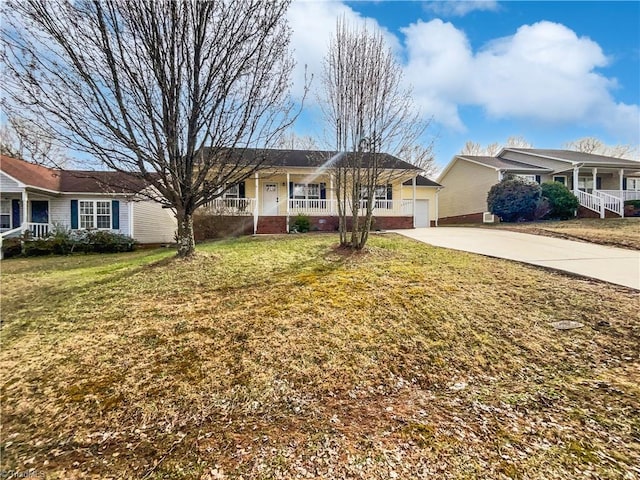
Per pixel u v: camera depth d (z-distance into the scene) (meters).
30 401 3.06
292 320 4.57
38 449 2.50
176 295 5.65
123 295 5.73
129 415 2.87
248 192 17.06
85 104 6.32
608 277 6.14
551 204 17.42
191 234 8.11
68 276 7.50
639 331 4.09
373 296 5.36
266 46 7.28
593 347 3.84
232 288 5.92
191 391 3.17
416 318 4.61
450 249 9.18
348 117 8.45
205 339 4.12
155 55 6.45
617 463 2.17
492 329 4.30
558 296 5.22
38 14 5.88
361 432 2.59
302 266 7.32
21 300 5.84
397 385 3.32
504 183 18.27
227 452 2.40
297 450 2.40
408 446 2.40
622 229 12.91
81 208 15.66
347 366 3.60
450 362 3.69
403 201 16.73
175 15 6.46
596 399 2.91
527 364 3.60
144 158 6.77
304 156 17.39
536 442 2.39
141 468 2.28
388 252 8.70
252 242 11.07
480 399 3.02
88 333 4.37
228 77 7.04
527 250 8.95
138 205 16.77
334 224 16.03
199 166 8.00
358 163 8.61
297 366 3.59
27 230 13.72
